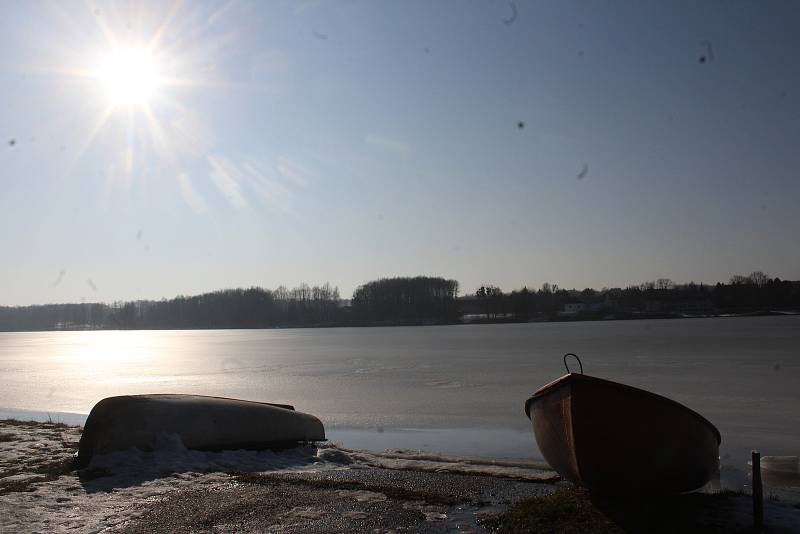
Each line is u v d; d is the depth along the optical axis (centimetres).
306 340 8306
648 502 803
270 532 689
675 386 2441
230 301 17062
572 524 709
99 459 997
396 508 779
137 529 693
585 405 795
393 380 2870
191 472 948
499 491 870
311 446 1238
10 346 8312
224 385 2816
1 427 1415
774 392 2242
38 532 678
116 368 4031
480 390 2453
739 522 719
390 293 15288
